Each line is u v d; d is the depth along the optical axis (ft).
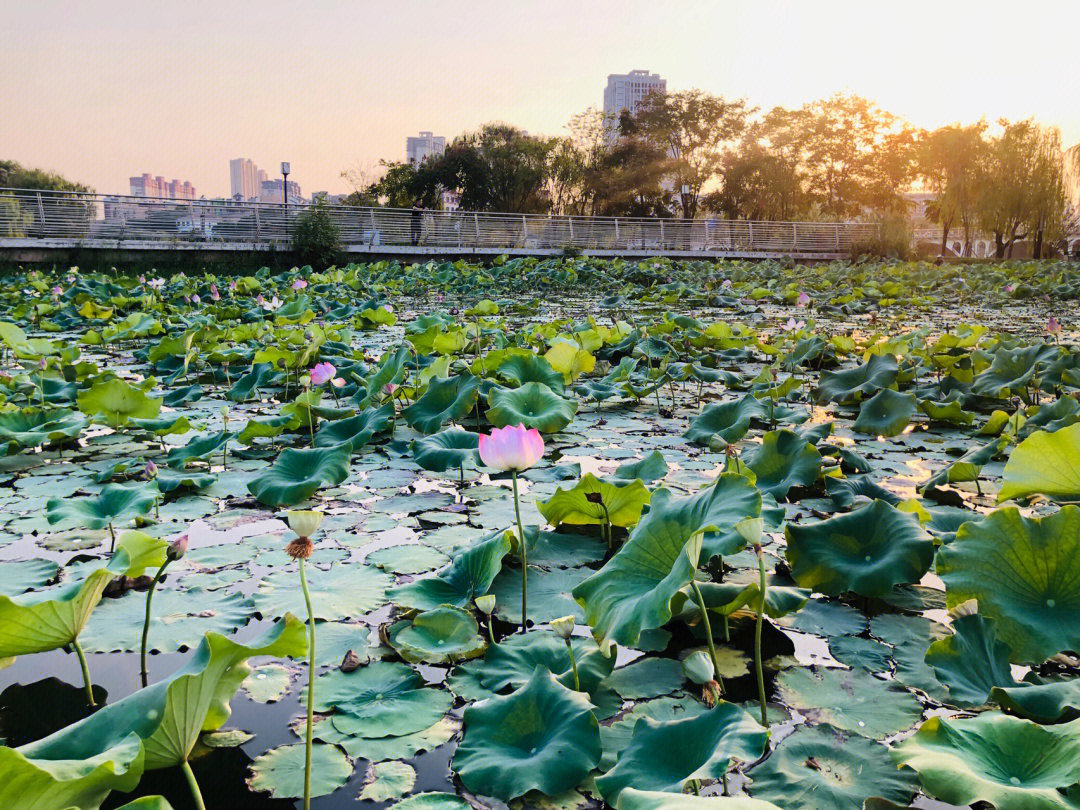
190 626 6.60
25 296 38.88
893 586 6.91
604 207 123.95
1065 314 36.94
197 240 66.08
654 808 3.32
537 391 13.53
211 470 11.69
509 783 4.49
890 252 98.89
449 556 8.16
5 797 3.31
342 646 6.34
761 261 96.17
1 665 5.48
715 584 6.56
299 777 4.74
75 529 9.07
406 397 15.87
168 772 4.79
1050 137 102.53
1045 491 7.03
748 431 14.25
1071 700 4.71
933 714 5.33
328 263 66.69
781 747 4.94
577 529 8.83
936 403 14.61
